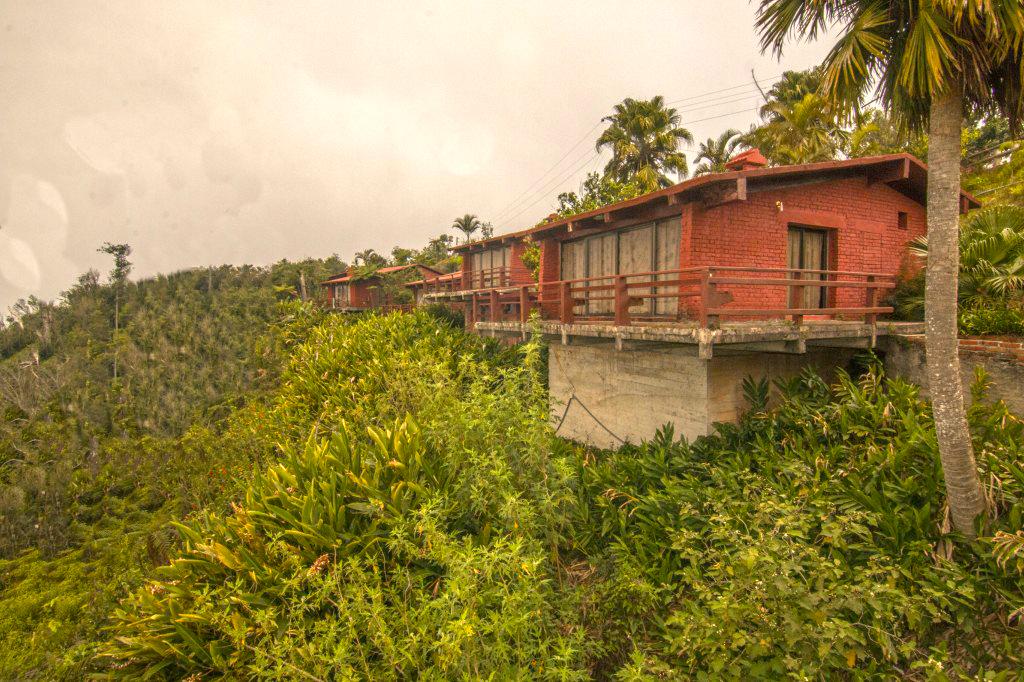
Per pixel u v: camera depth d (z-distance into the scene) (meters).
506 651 3.43
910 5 4.33
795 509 4.34
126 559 9.89
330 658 3.19
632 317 10.91
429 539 3.93
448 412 5.94
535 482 5.04
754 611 3.60
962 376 6.92
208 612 4.01
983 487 4.63
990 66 4.41
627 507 6.09
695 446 7.28
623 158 30.06
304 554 4.55
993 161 21.25
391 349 13.09
